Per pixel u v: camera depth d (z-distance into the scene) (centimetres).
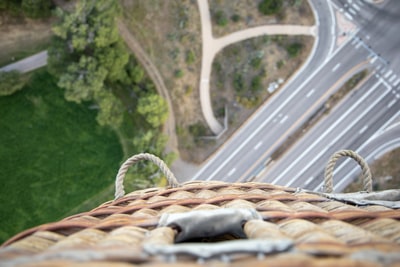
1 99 3497
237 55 3797
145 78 3697
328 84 3928
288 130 3909
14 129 3509
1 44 3506
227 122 3834
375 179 3969
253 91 3838
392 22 3972
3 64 3500
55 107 3553
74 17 3014
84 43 3119
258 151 3894
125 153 3600
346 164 3975
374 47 3966
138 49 3703
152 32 3706
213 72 3794
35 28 3547
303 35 3884
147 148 3459
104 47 3188
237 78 3781
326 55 3928
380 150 3969
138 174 3481
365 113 3966
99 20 3064
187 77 3772
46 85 3547
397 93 3969
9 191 3494
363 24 3956
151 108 3388
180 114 3784
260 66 3825
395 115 3975
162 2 3691
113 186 3575
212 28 3762
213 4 3747
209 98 3822
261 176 3906
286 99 3891
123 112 3631
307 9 3881
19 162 3509
